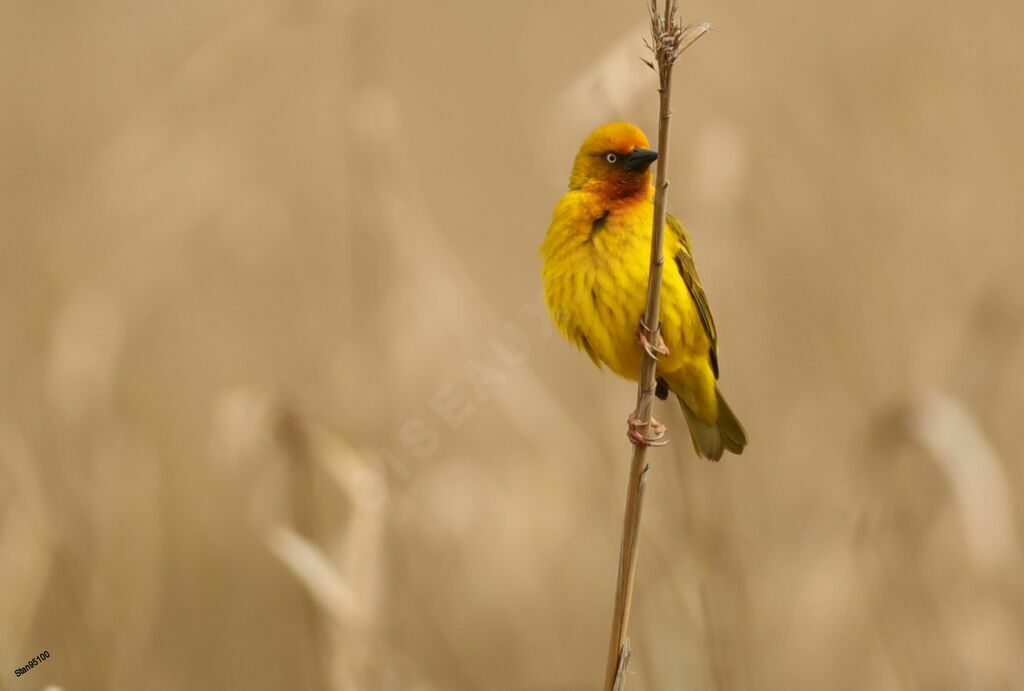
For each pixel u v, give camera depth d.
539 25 15.40
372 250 11.24
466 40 15.48
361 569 9.59
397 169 11.39
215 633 11.95
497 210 14.88
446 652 11.02
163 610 11.55
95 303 11.84
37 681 10.00
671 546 10.58
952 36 14.98
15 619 9.90
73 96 15.73
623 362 9.47
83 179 14.05
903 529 10.55
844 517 11.58
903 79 14.52
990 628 10.36
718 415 10.06
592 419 11.91
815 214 12.95
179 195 12.30
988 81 14.80
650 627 10.02
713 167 11.78
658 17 6.77
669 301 9.08
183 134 12.28
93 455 11.34
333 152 12.88
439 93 15.27
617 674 7.30
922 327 13.07
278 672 11.84
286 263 13.34
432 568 11.59
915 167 14.23
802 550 11.71
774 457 12.58
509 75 15.32
